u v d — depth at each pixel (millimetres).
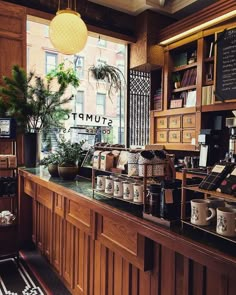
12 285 2461
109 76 4461
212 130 3656
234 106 3420
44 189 2658
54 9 3982
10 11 3602
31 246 3303
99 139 4863
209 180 1147
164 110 4453
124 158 1667
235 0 3203
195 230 1170
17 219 2973
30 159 3371
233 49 3404
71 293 2287
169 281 1340
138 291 1555
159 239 1195
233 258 905
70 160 2539
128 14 4645
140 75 4965
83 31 2756
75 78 3689
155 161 1427
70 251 2266
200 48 3830
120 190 1608
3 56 3578
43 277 2611
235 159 1570
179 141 4207
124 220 1420
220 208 1083
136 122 4930
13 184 2959
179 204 1266
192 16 3744
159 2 4398
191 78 4160
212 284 1143
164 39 4281
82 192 1980
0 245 2920
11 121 3037
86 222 1902
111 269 1777
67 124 4746
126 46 4797
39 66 4840
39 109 3311
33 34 4801
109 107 5020
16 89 3203
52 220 2619
